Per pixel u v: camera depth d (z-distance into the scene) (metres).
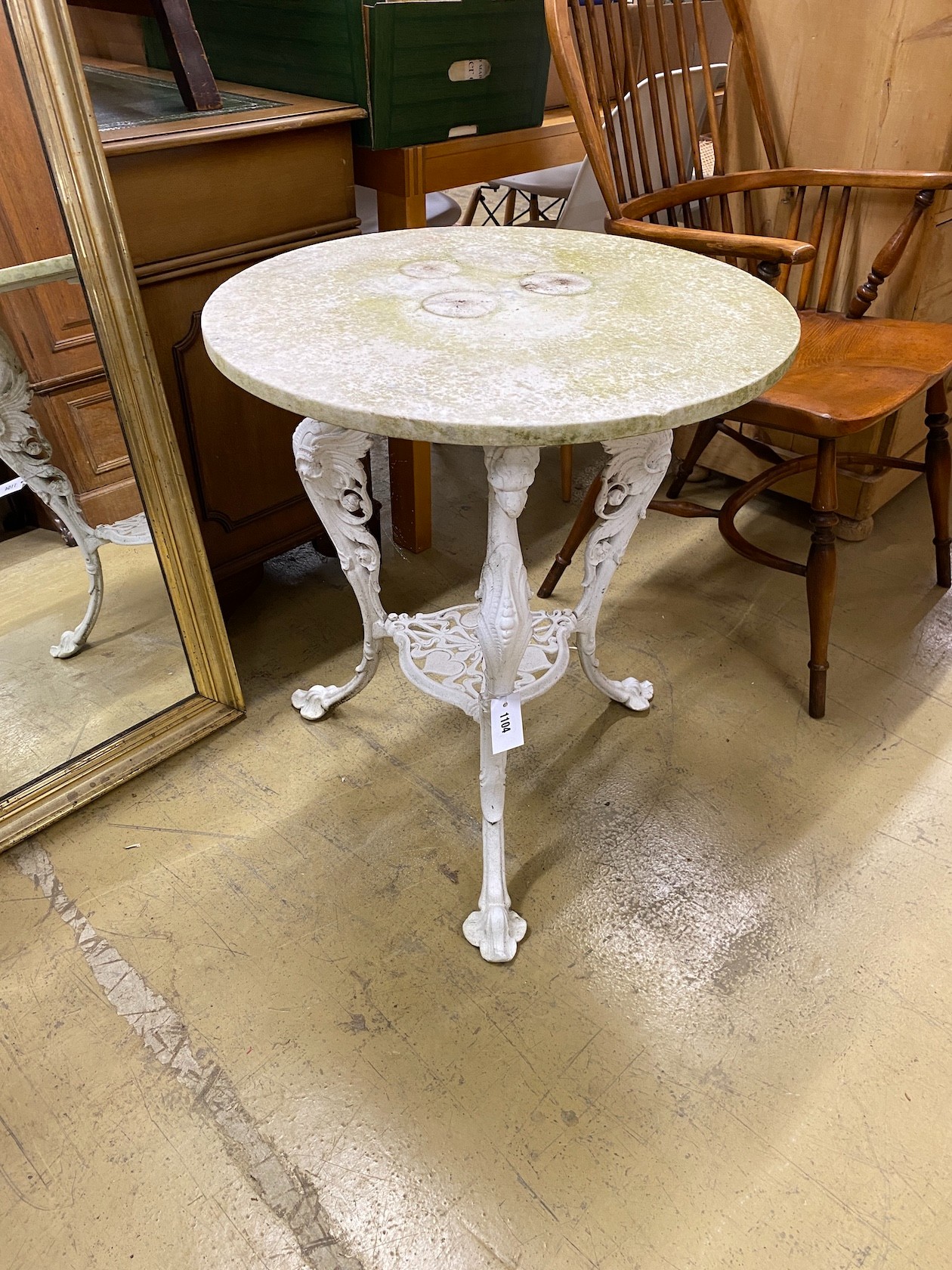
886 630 1.63
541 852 1.21
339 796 1.29
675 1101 0.93
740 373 0.78
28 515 1.21
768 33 1.52
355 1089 0.94
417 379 0.76
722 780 1.32
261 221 1.31
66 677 1.28
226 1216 0.84
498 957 1.06
